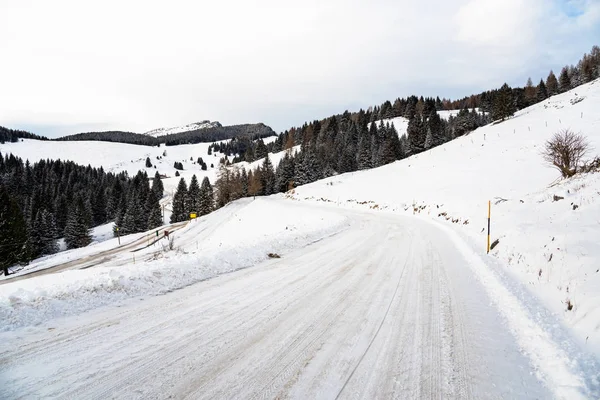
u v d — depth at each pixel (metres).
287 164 82.25
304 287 6.87
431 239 14.00
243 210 45.69
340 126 130.50
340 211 33.62
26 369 3.51
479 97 168.12
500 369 3.75
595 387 3.36
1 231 38.28
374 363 3.82
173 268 7.61
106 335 4.42
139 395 3.11
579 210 9.90
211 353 3.97
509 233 11.13
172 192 144.50
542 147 37.09
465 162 43.25
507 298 6.16
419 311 5.52
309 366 3.72
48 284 6.30
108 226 87.06
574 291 5.83
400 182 44.97
